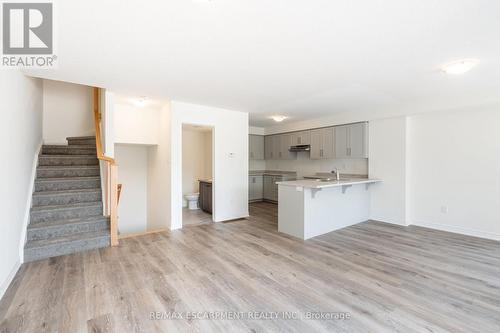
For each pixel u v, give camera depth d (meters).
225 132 5.12
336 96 4.12
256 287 2.39
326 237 4.01
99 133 4.23
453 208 4.27
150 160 5.76
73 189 4.02
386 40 2.20
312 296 2.23
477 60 2.63
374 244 3.66
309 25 1.96
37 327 1.80
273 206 6.89
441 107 4.14
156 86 3.56
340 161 6.05
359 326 1.83
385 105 4.82
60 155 4.43
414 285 2.44
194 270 2.76
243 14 1.80
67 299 2.16
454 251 3.36
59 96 5.16
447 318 1.92
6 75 2.46
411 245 3.61
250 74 3.06
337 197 4.49
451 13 1.79
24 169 3.17
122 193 5.77
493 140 3.85
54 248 3.11
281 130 7.27
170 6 1.70
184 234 4.14
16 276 2.57
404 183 4.71
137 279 2.54
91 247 3.37
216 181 5.01
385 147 4.96
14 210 2.69
